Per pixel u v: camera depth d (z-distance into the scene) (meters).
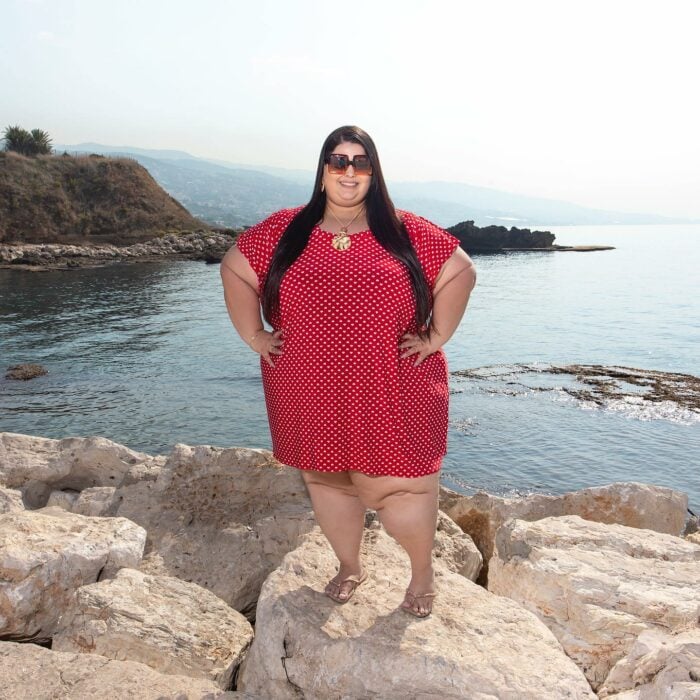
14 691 2.70
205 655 3.11
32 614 3.47
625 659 2.87
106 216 68.50
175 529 4.40
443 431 2.89
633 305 35.28
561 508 5.35
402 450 2.77
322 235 2.77
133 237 66.56
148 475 5.05
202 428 13.88
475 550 4.30
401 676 2.74
